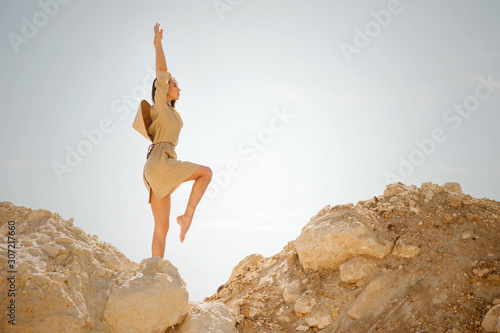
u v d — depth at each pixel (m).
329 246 5.62
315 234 5.76
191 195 5.55
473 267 4.87
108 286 4.71
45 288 4.14
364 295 5.07
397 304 4.83
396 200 6.36
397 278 5.14
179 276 4.89
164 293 4.55
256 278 6.38
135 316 4.38
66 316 4.04
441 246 5.30
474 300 4.51
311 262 5.83
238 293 6.20
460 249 5.16
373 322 4.78
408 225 5.77
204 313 4.94
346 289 5.32
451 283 4.78
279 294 5.74
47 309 4.04
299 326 5.10
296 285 5.68
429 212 5.90
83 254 4.91
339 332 4.85
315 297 5.32
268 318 5.35
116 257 5.27
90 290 4.57
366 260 5.47
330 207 6.39
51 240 4.89
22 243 4.66
